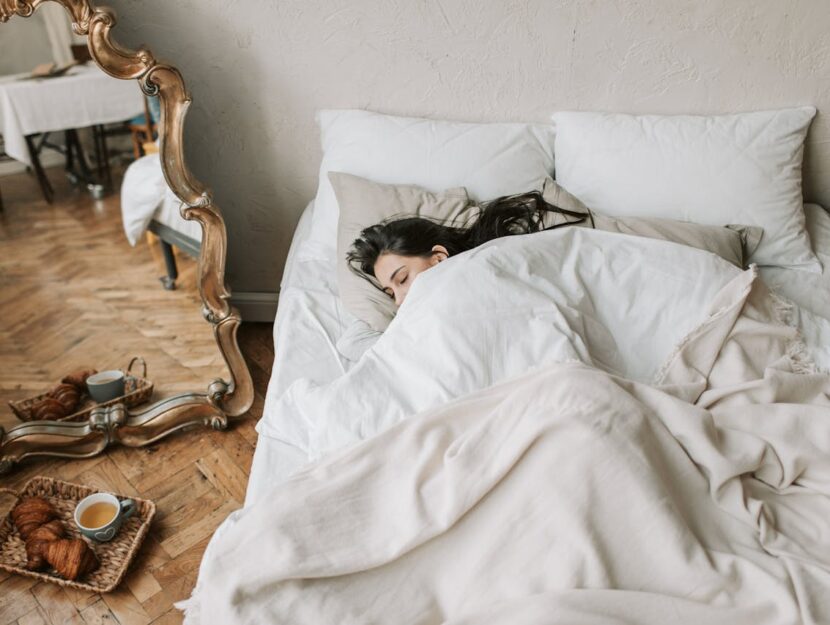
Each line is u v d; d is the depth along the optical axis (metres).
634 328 1.25
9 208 1.67
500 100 1.81
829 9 1.62
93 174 1.67
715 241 1.48
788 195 1.63
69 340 1.81
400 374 1.17
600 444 0.93
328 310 1.50
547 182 1.57
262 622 0.91
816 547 0.93
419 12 1.70
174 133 1.56
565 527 0.90
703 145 1.63
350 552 0.94
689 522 0.95
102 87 1.58
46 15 1.48
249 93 1.84
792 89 1.74
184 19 1.73
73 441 1.69
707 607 0.84
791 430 1.03
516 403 1.01
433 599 0.93
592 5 1.66
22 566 1.42
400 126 1.74
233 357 1.78
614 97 1.79
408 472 1.00
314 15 1.72
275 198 2.02
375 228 1.46
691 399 1.12
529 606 0.84
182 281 1.76
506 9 1.67
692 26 1.67
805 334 1.28
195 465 1.70
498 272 1.21
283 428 1.20
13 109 1.53
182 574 1.42
